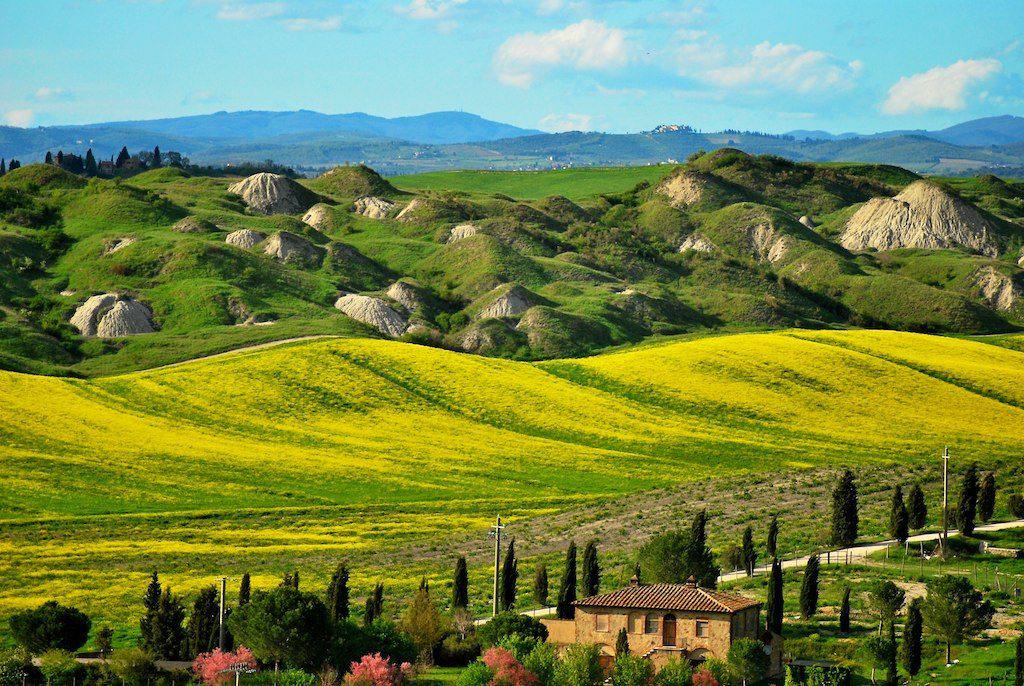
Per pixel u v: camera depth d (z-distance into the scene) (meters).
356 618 137.38
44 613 125.25
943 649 122.69
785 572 149.50
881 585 128.88
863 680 112.25
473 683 101.00
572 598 131.88
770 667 113.69
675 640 113.31
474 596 149.12
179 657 121.31
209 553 171.00
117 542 174.88
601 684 103.94
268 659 114.25
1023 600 138.38
